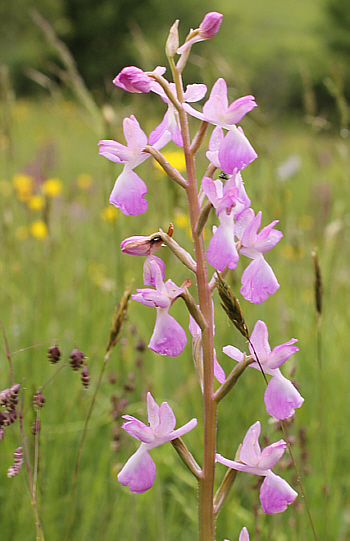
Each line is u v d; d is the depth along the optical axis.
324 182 0.68
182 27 4.30
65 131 1.00
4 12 3.46
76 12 3.96
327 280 0.52
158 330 0.27
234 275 0.42
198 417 0.42
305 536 0.37
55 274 0.53
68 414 0.41
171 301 0.27
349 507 0.38
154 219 0.56
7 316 0.49
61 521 0.38
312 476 0.39
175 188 0.44
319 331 0.35
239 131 0.27
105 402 0.42
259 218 0.28
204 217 0.27
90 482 0.40
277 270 0.58
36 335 0.44
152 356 0.47
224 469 0.39
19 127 1.47
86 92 0.45
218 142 0.28
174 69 0.27
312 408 0.44
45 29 0.46
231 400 0.42
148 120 0.59
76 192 0.71
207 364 0.27
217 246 0.27
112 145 0.28
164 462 0.41
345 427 0.43
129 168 0.28
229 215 0.27
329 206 0.61
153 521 0.38
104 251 0.58
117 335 0.32
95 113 0.44
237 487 0.40
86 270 0.54
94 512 0.39
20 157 1.04
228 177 0.28
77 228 0.66
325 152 0.70
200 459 0.41
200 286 0.27
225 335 0.46
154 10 4.14
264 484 0.28
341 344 0.50
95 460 0.41
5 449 0.39
